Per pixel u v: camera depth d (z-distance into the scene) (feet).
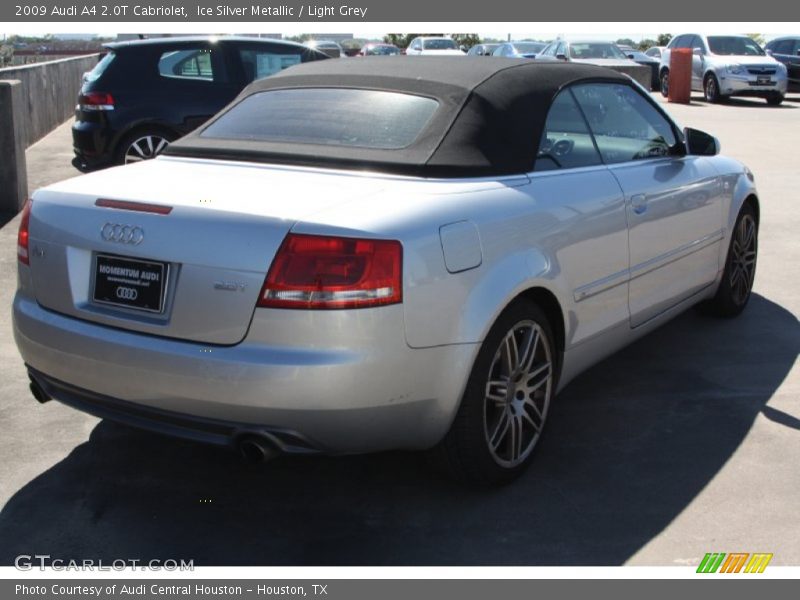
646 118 14.87
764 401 14.21
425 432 10.19
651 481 11.62
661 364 15.85
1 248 22.88
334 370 9.12
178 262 9.53
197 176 11.06
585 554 10.00
